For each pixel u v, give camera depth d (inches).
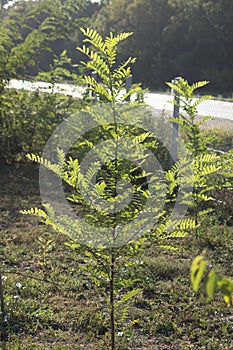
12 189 424.8
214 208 363.3
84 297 235.9
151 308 226.2
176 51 1605.6
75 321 211.8
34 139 477.4
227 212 357.1
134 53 1659.7
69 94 483.8
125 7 1685.5
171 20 1600.6
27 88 490.0
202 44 1555.1
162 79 1621.6
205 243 307.0
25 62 493.4
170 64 1604.3
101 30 1680.6
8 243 305.0
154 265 266.5
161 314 219.6
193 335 204.2
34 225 341.4
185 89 309.6
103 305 227.1
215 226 333.7
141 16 1641.2
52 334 202.2
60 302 230.5
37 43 500.4
